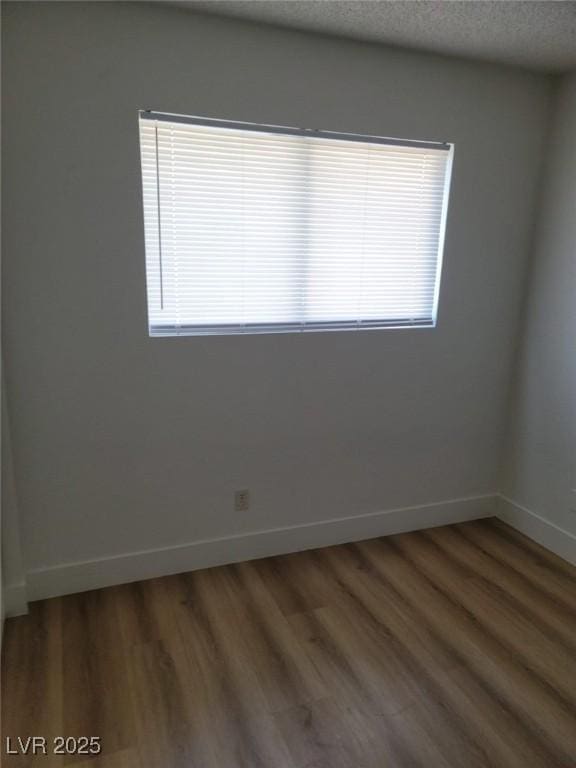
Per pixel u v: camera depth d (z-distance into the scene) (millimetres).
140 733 1604
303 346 2396
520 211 2662
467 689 1807
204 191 2111
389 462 2740
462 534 2873
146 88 1912
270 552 2590
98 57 1831
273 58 2051
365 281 2480
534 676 1871
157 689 1768
